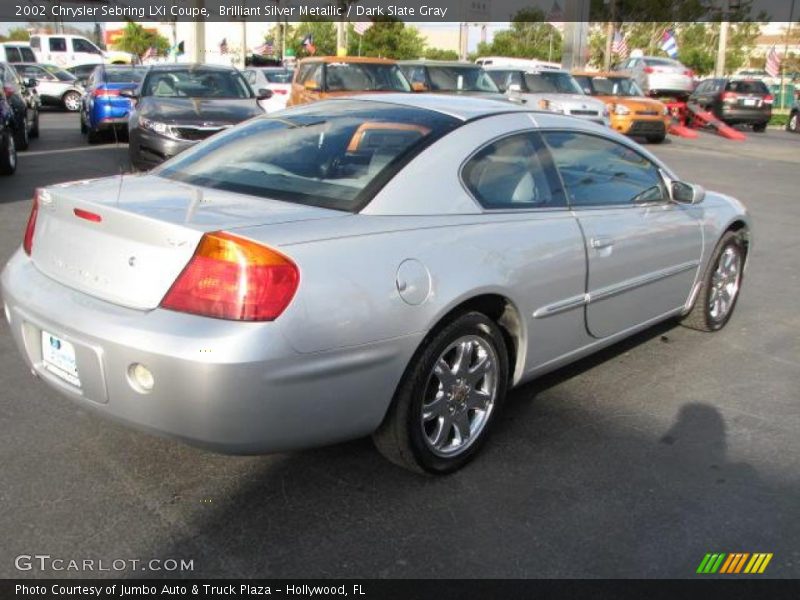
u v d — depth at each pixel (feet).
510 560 9.35
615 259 13.39
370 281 9.49
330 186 10.67
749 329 18.44
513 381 12.25
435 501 10.53
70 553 9.22
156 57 125.80
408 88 46.80
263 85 61.98
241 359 8.51
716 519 10.33
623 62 101.71
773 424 13.28
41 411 12.69
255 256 8.71
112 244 9.48
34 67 84.17
